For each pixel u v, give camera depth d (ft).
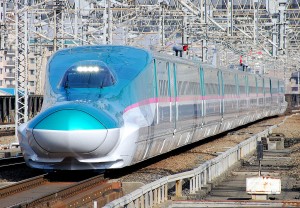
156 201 156.87
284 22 566.36
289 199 178.29
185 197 171.53
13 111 497.87
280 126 501.97
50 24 442.09
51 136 171.73
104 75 190.70
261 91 525.34
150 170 213.05
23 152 183.01
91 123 172.14
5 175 200.23
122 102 189.37
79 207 146.41
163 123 225.76
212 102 323.57
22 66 336.49
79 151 173.68
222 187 207.82
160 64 226.17
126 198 129.59
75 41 431.43
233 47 588.50
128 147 184.75
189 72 273.75
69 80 189.78
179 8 421.18
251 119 485.15
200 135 301.22
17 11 330.54
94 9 395.55
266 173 243.40
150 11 435.53
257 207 161.58
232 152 260.83
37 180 174.60
